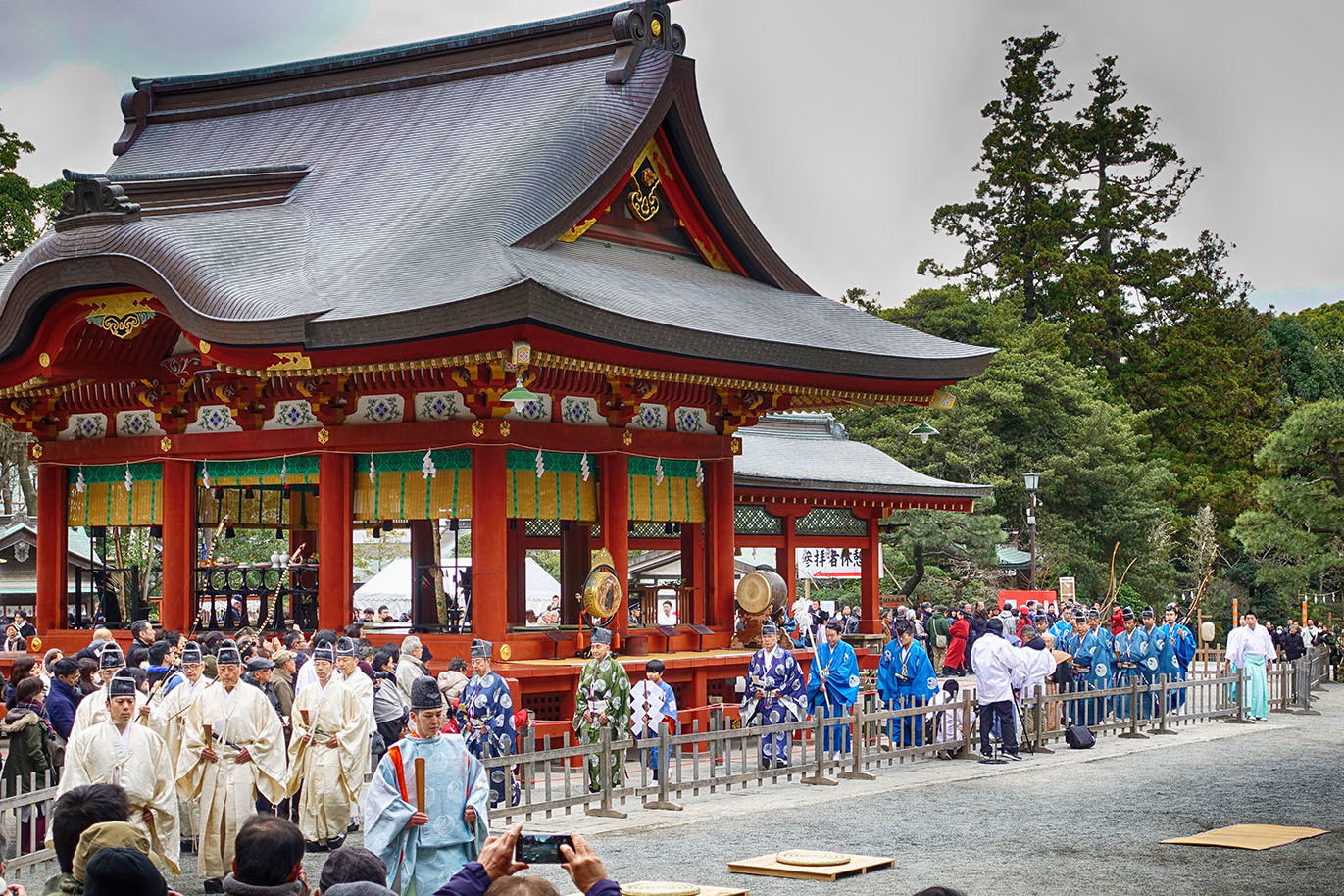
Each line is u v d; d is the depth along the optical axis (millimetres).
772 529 44469
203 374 29719
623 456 29406
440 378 26891
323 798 18094
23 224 53031
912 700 27828
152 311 27844
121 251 27281
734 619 32125
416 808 11695
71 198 28172
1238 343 100688
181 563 30328
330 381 27906
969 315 84438
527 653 27375
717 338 27312
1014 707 26797
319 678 18406
